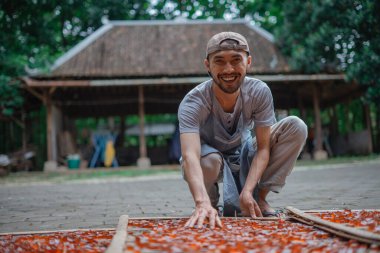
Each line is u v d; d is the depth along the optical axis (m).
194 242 2.15
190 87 17.02
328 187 6.26
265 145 3.42
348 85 15.93
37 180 11.04
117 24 18.25
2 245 2.30
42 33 14.07
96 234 2.72
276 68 15.71
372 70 11.22
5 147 17.42
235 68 3.03
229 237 2.31
